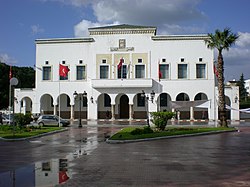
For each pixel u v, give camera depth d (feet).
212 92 175.32
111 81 177.06
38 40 184.65
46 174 36.24
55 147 63.62
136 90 177.99
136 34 181.37
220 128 107.86
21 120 106.52
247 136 87.20
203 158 48.24
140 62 180.55
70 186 30.48
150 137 77.92
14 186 30.42
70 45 184.03
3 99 240.94
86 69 182.70
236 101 176.65
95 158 48.44
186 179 33.63
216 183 31.81
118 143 70.23
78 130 113.60
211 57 176.35
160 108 183.93
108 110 188.03
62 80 183.32
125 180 33.14
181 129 101.19
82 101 187.21
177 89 177.27
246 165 42.01
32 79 290.15
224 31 118.32
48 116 135.85
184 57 178.09
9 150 59.47
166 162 44.55
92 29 182.50
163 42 179.63
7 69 249.14
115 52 181.88
